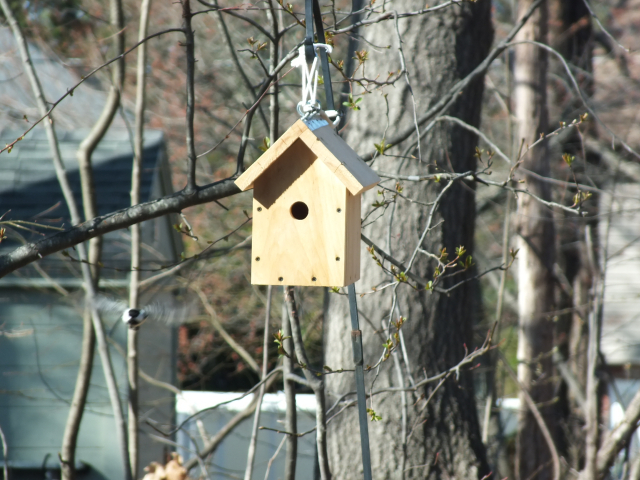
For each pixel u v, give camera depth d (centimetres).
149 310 736
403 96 879
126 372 1235
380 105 888
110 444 1245
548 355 1330
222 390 2470
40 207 1317
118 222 652
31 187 1364
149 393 1528
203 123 2142
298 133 486
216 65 2078
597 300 939
